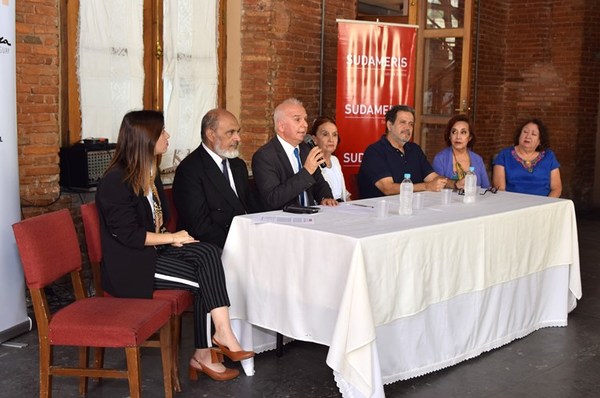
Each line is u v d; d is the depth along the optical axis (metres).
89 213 3.40
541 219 4.25
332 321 3.19
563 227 4.48
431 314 3.57
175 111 5.84
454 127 5.22
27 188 4.47
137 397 2.89
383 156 4.94
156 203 3.58
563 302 4.49
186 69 5.90
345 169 6.36
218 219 3.99
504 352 4.01
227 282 3.60
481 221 3.75
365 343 3.00
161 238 3.33
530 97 9.50
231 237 3.59
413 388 3.46
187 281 3.38
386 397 3.35
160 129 3.40
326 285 3.20
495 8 9.26
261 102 6.30
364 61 6.27
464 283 3.70
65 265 3.18
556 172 5.38
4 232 3.83
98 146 4.75
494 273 3.90
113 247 3.33
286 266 3.37
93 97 5.11
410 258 3.33
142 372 3.61
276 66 6.31
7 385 3.39
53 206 4.66
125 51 5.34
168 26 5.69
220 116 3.98
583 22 9.05
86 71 5.04
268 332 3.86
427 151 7.53
